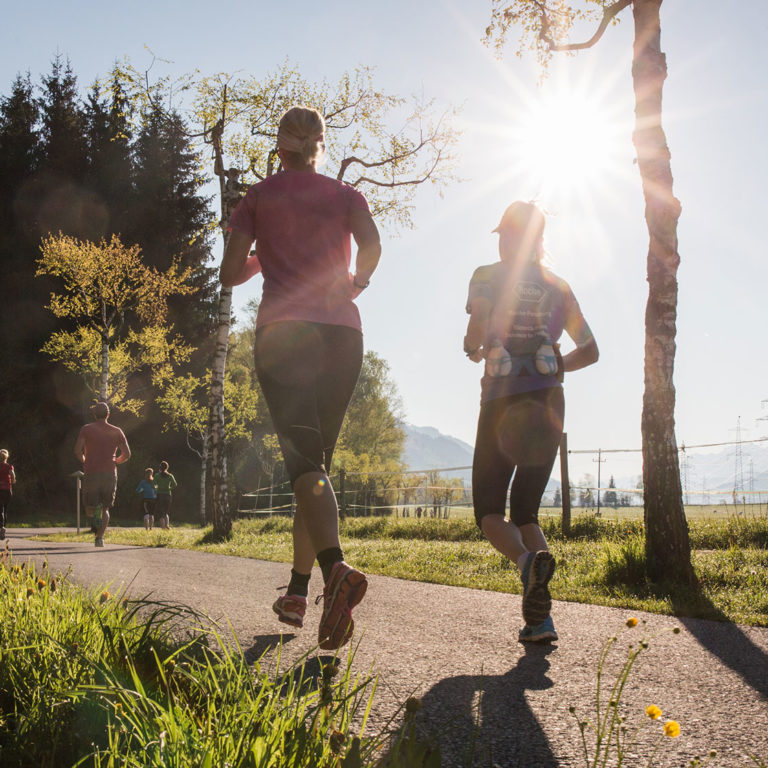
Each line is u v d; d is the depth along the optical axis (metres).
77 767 1.63
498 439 3.59
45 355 40.81
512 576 5.93
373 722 2.16
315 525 2.47
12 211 43.34
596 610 4.34
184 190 47.50
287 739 1.60
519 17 9.27
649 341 6.13
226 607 4.21
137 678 1.85
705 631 3.66
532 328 3.63
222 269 3.01
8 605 2.72
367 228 2.95
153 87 16.81
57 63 48.31
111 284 27.55
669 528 5.64
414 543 9.91
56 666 2.12
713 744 2.01
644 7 6.64
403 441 59.62
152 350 30.67
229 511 13.52
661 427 5.86
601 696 2.48
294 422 2.70
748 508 9.91
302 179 2.98
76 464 41.22
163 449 44.28
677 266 6.32
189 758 1.50
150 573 5.99
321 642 2.33
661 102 6.54
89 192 44.75
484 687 2.57
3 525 16.02
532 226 3.71
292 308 2.85
